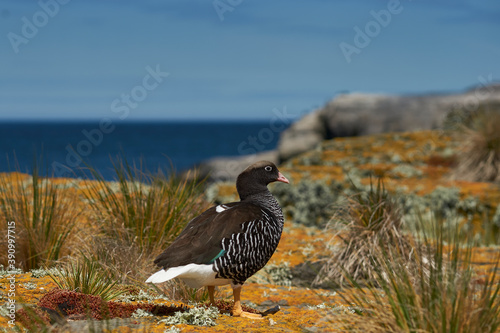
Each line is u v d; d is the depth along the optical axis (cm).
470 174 2109
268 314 802
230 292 975
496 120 2167
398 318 615
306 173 2239
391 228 1074
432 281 634
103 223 1016
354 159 2477
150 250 983
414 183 2048
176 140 16250
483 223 1756
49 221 984
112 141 15162
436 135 2742
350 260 1065
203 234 702
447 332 588
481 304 614
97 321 674
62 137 17125
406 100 3334
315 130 3453
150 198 1028
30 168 1094
